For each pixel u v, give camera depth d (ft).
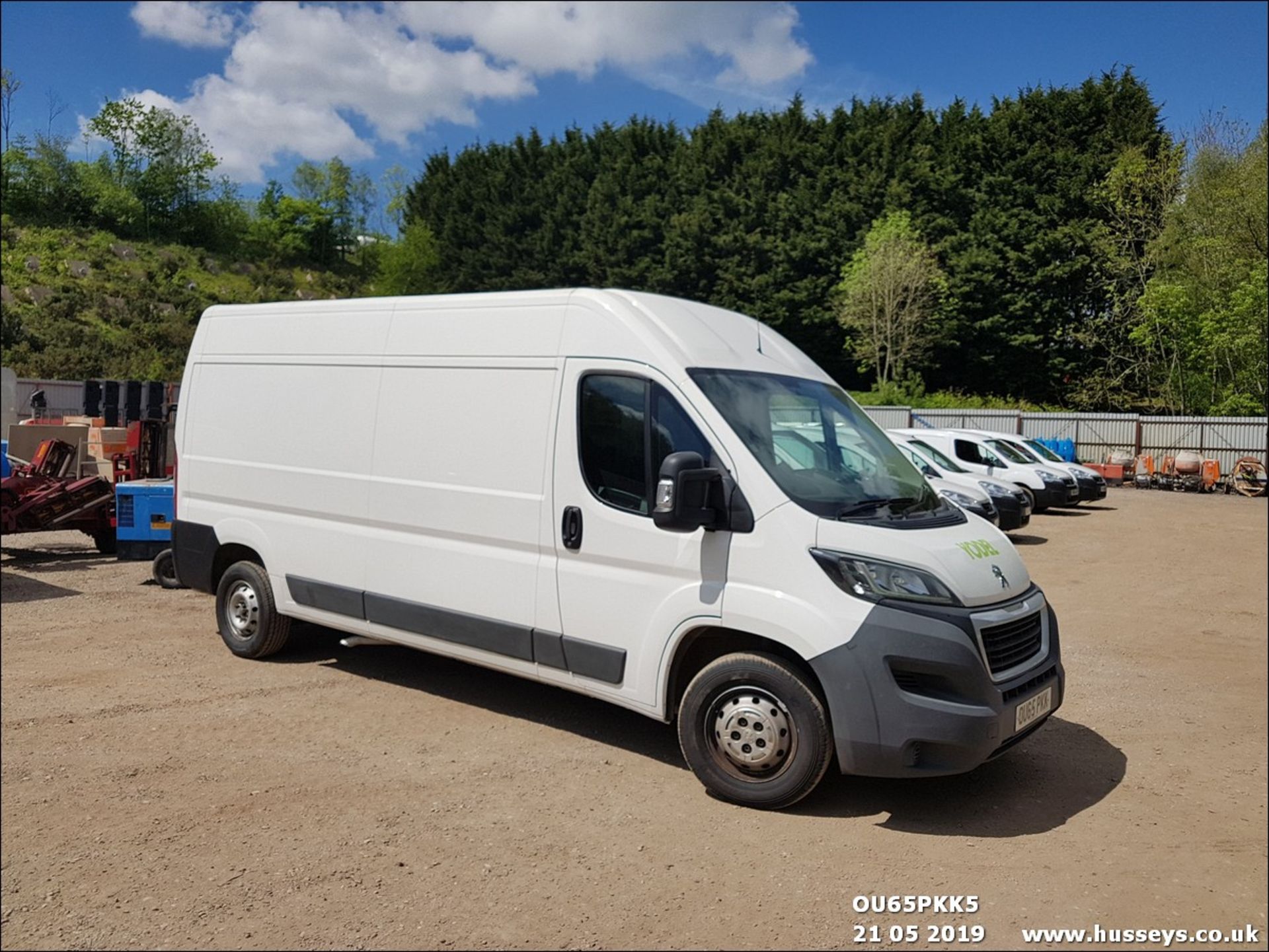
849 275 154.92
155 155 306.96
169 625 27.50
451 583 18.85
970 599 14.58
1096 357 151.33
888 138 171.22
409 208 252.42
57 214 275.18
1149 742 19.16
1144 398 142.51
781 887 12.74
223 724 18.95
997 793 16.15
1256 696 22.58
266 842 13.82
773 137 183.93
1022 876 13.24
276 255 318.65
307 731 18.60
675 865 13.29
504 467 18.11
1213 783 16.92
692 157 193.06
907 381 149.89
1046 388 156.76
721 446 15.55
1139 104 153.28
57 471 39.96
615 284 186.50
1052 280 150.82
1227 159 121.08
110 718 19.25
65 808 14.93
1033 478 66.08
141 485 33.09
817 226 165.89
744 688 15.15
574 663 17.03
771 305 166.20
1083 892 12.86
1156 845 14.33
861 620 14.11
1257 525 61.67
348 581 20.71
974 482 52.70
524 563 17.72
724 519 15.24
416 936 11.39
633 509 16.30
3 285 194.80
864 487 16.24
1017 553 16.81
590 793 15.74
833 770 17.03
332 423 21.18
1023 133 157.79
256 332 23.24
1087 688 23.17
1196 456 94.48
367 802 15.25
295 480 21.84
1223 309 119.55
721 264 171.32
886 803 15.57
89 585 33.88
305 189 336.49
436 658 24.23
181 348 171.53
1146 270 140.36
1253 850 14.23
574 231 199.72
